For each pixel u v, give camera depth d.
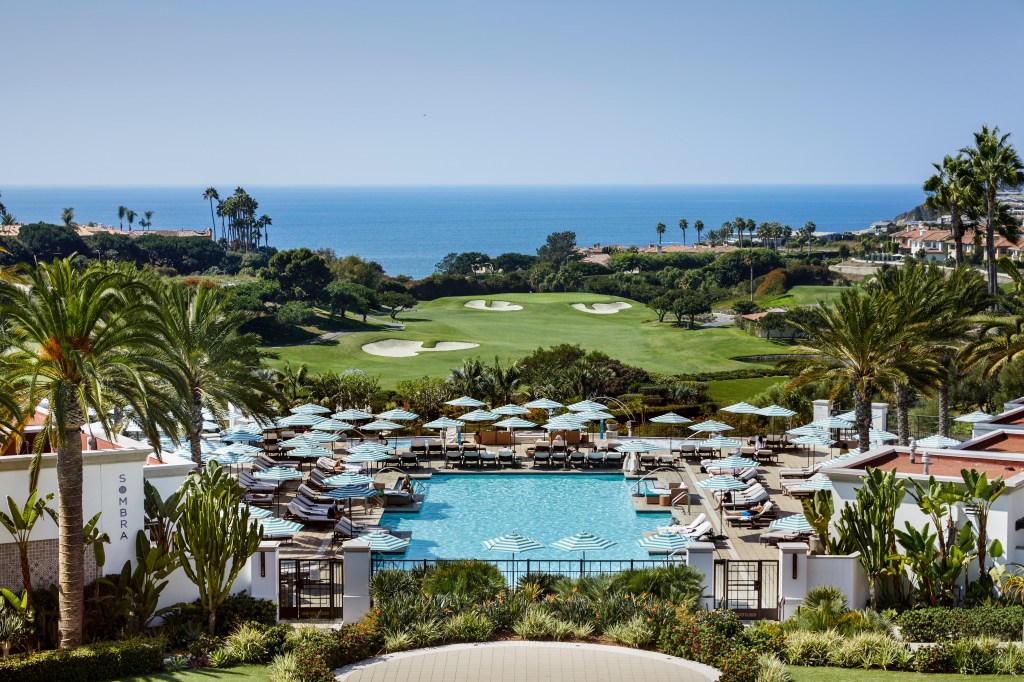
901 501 22.81
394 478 37.41
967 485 21.38
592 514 32.94
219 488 21.58
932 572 21.59
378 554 28.19
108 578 21.23
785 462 39.75
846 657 18.72
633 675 17.66
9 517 20.41
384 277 147.75
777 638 19.30
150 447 23.39
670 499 33.62
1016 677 17.83
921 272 39.56
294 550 28.14
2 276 23.09
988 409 46.94
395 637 19.31
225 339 34.56
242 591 22.30
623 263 182.25
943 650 18.42
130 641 19.02
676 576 21.81
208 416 44.44
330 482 31.03
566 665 18.20
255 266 173.00
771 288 153.38
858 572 22.19
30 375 20.42
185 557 21.00
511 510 33.47
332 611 22.12
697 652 18.36
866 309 34.25
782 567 21.95
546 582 22.70
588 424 46.56
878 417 43.12
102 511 21.34
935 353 38.50
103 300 20.47
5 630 19.17
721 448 40.81
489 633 19.83
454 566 22.95
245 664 19.20
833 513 23.80
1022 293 33.75
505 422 40.78
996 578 21.42
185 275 161.75
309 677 17.17
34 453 20.00
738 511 31.70
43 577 20.88
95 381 19.48
